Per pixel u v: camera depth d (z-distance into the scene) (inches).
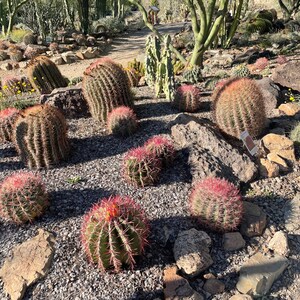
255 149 89.7
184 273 65.2
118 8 466.9
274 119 112.6
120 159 96.7
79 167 95.5
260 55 196.2
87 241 61.2
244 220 74.9
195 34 168.9
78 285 63.2
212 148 92.1
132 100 117.9
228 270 67.2
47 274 65.6
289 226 76.4
